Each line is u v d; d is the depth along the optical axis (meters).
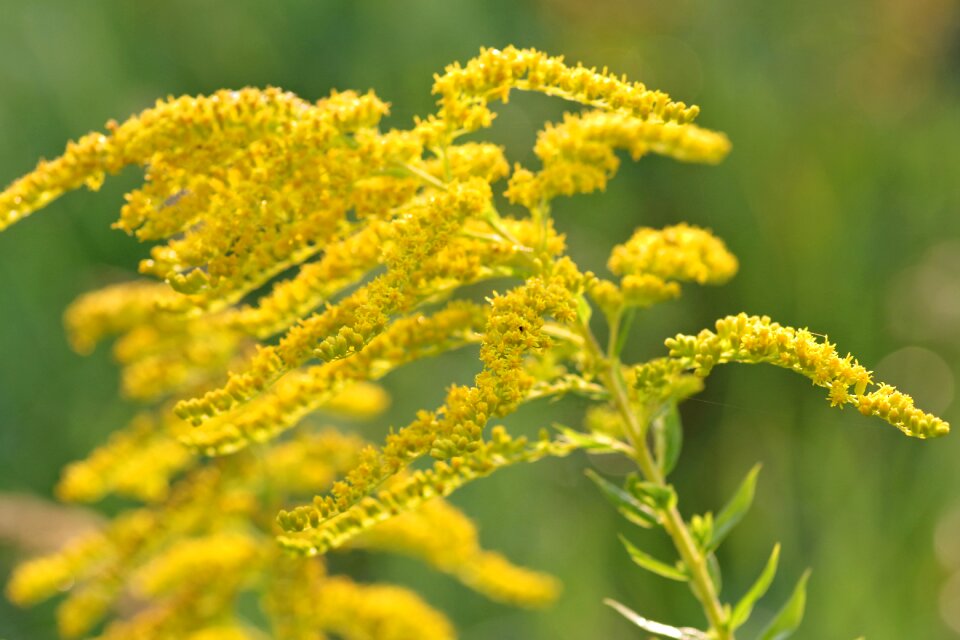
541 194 2.69
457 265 2.51
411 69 9.59
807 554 7.18
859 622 6.45
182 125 2.38
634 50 10.38
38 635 7.18
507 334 2.16
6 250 8.62
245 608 6.46
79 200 8.92
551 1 10.34
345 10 10.00
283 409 2.71
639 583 7.15
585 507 7.56
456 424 2.17
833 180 9.37
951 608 6.56
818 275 8.56
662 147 2.84
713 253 2.84
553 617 6.92
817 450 7.44
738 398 7.84
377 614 3.81
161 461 4.07
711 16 10.52
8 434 7.92
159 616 3.81
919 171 9.70
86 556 3.91
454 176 2.60
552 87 2.39
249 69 9.75
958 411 7.75
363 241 2.67
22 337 8.28
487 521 7.45
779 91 10.20
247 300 8.27
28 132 9.23
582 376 2.72
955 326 8.19
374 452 2.27
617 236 8.80
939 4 11.03
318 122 2.42
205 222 2.54
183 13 9.88
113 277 8.40
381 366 2.73
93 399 8.19
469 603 7.10
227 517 3.89
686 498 7.69
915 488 7.18
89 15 9.75
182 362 3.93
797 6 10.89
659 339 8.21
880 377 8.16
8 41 9.38
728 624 2.69
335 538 2.53
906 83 10.80
